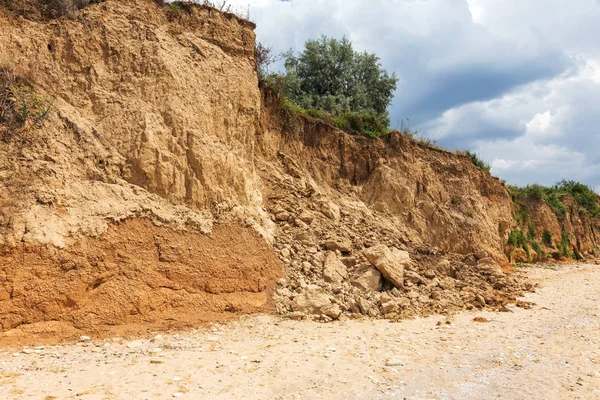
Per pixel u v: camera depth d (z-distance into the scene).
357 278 11.02
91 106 9.38
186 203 9.70
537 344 8.05
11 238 6.94
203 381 5.50
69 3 10.02
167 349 6.82
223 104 11.33
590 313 10.95
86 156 8.73
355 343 7.51
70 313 7.10
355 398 5.32
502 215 22.03
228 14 12.61
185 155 9.98
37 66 9.05
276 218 12.25
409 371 6.32
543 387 5.91
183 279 8.52
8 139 7.91
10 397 4.73
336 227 13.05
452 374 6.32
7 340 6.42
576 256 29.00
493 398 5.51
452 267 14.27
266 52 14.34
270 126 14.23
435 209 17.52
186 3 11.91
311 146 15.62
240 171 11.10
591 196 36.84
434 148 19.94
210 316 8.38
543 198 28.50
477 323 9.54
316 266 10.98
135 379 5.45
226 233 9.80
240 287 9.30
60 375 5.50
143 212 8.68
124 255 8.01
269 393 5.29
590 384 6.05
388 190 16.44
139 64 10.11
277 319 8.92
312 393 5.38
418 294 11.24
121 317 7.47
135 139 9.40
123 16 10.49
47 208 7.62
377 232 14.18
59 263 7.25
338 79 23.70
